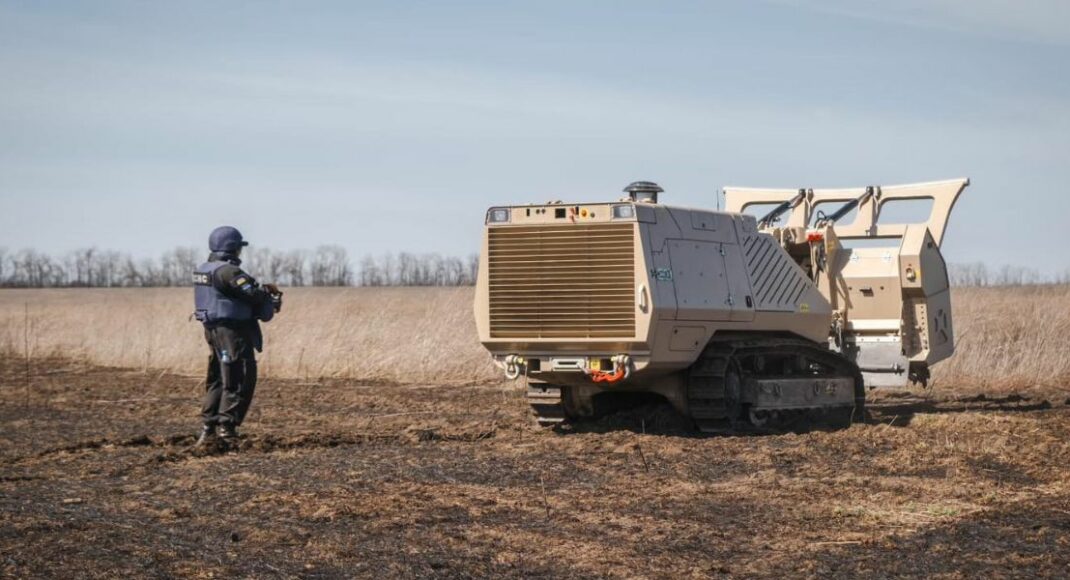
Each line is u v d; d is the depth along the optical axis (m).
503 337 12.72
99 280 105.88
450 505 8.90
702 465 10.81
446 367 22.34
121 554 7.12
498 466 10.79
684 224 12.84
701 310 12.68
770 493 9.44
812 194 16.19
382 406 17.06
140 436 12.92
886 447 11.74
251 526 8.07
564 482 9.96
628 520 8.41
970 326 25.66
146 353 25.72
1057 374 20.34
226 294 12.19
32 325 32.72
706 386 12.78
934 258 15.42
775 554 7.40
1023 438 12.12
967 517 8.45
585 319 12.39
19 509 8.59
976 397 17.67
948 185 15.43
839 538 7.84
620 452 11.58
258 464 10.88
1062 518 8.38
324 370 22.61
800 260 15.59
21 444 12.81
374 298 46.00
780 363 14.05
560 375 12.82
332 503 8.87
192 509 8.68
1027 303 32.62
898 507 8.87
